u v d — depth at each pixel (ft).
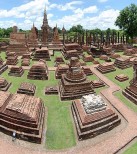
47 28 253.65
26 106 74.33
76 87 99.09
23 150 63.10
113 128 73.72
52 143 66.44
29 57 183.52
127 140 66.85
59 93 104.78
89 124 70.23
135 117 80.84
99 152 61.72
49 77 131.95
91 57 176.76
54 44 245.45
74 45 199.82
